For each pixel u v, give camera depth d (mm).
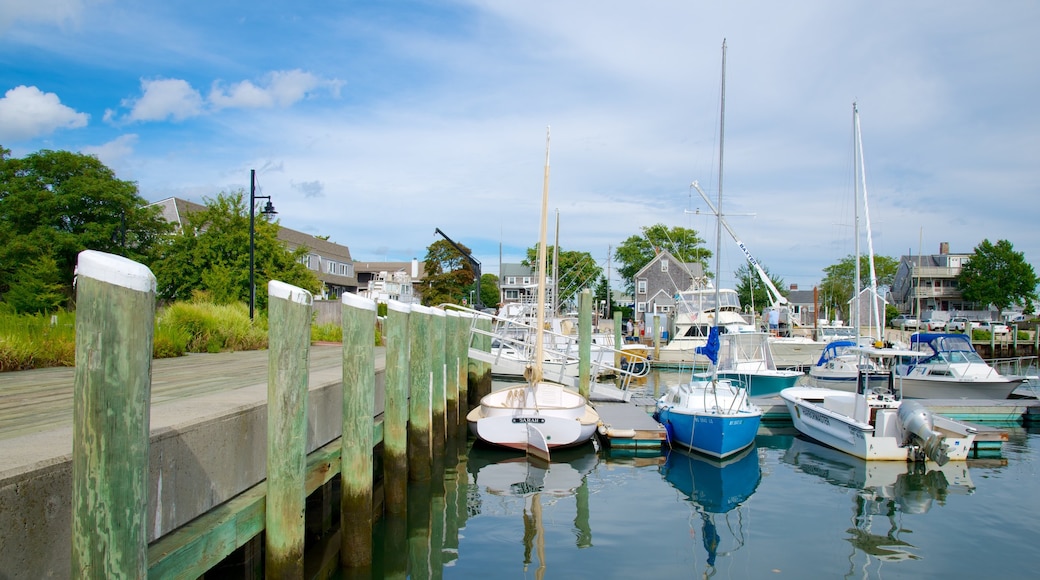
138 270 3039
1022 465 13617
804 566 7969
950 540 8945
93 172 36406
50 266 28641
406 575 7508
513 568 7770
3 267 31609
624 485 11781
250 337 18172
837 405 15711
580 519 9734
